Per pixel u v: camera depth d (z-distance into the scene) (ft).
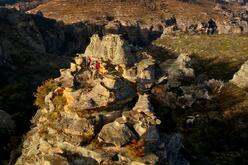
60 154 127.34
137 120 128.16
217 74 405.80
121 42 206.49
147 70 178.60
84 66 182.91
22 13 611.47
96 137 127.95
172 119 153.17
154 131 126.52
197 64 451.53
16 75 395.75
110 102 141.59
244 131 233.96
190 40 581.12
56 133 134.21
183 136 200.95
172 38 617.21
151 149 122.62
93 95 142.72
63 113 142.00
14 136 180.34
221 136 228.02
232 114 248.52
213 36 592.60
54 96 155.33
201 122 232.32
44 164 127.34
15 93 249.34
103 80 148.15
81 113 135.74
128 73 174.19
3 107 224.33
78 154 125.59
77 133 129.90
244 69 302.45
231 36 576.61
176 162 134.10
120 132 123.85
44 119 152.15
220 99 270.67
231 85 294.46
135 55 208.54
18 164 146.41
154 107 153.79
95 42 229.25
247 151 217.97
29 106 228.63
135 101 147.23
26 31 579.89
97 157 121.49
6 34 523.29
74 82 159.53
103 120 133.28
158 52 562.25
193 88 263.29
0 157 165.99
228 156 212.23
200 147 212.02
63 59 513.86
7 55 456.04
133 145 120.78
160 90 165.89
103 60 200.75
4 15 583.99
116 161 119.44
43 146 134.72
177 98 241.96
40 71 438.40
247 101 265.95
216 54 486.38
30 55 484.33
